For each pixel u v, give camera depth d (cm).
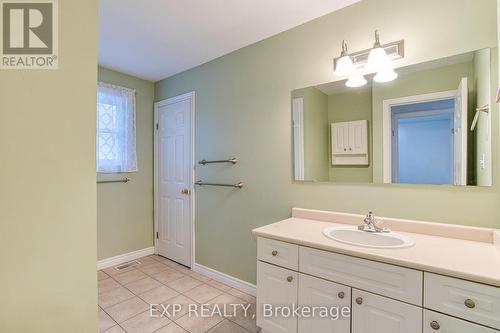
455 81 143
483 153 136
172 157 313
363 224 170
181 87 301
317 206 194
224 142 256
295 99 205
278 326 156
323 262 137
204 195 275
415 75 155
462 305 100
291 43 207
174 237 311
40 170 86
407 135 158
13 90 81
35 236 84
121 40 226
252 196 233
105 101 289
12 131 81
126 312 203
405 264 111
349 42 178
